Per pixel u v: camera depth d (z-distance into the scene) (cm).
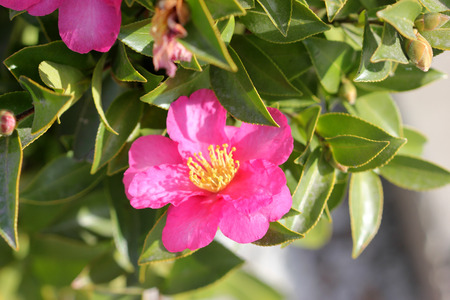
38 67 43
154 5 41
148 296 65
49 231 56
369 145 43
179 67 43
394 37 42
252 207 41
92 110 47
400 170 49
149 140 43
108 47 41
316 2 45
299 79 47
